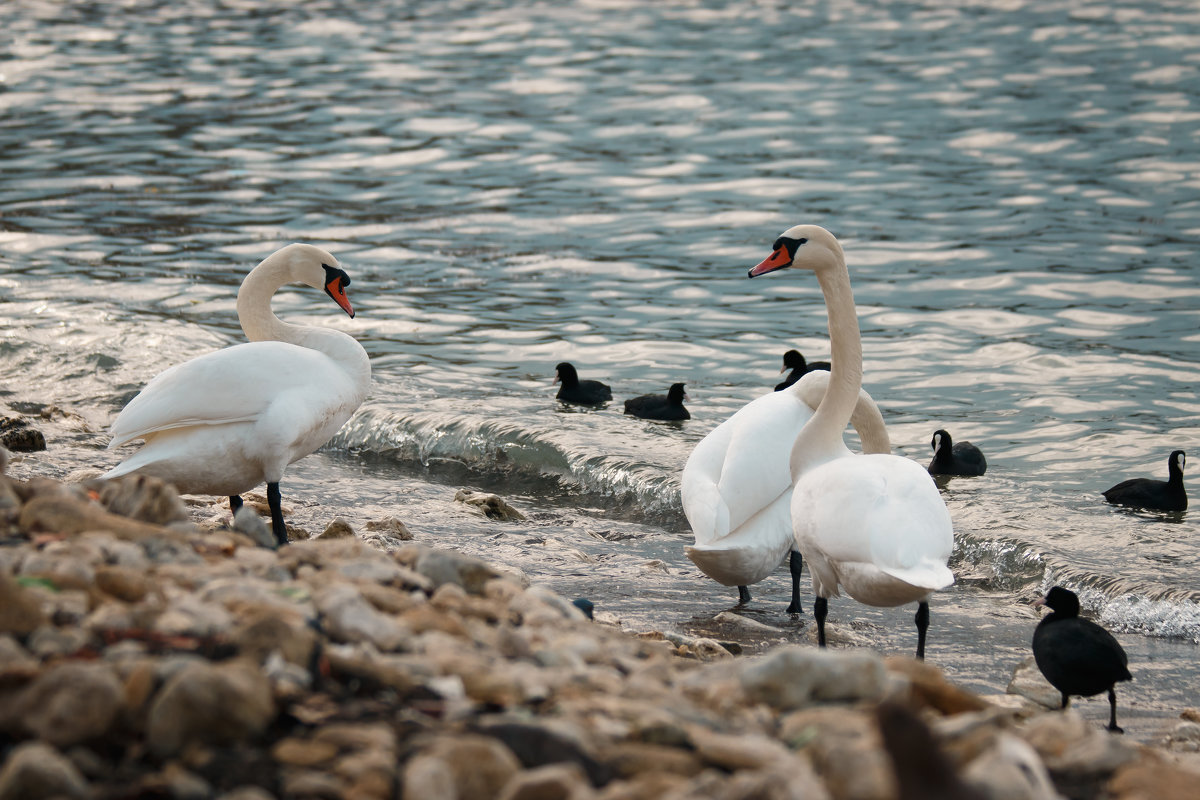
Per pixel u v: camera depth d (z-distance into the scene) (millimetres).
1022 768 4211
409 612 5578
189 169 29016
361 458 14586
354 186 27750
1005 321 18875
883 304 19922
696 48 44250
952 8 50438
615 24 49875
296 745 4219
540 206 26109
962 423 15102
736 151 30562
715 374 17281
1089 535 11422
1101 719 7984
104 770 4098
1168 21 45062
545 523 12211
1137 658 9172
